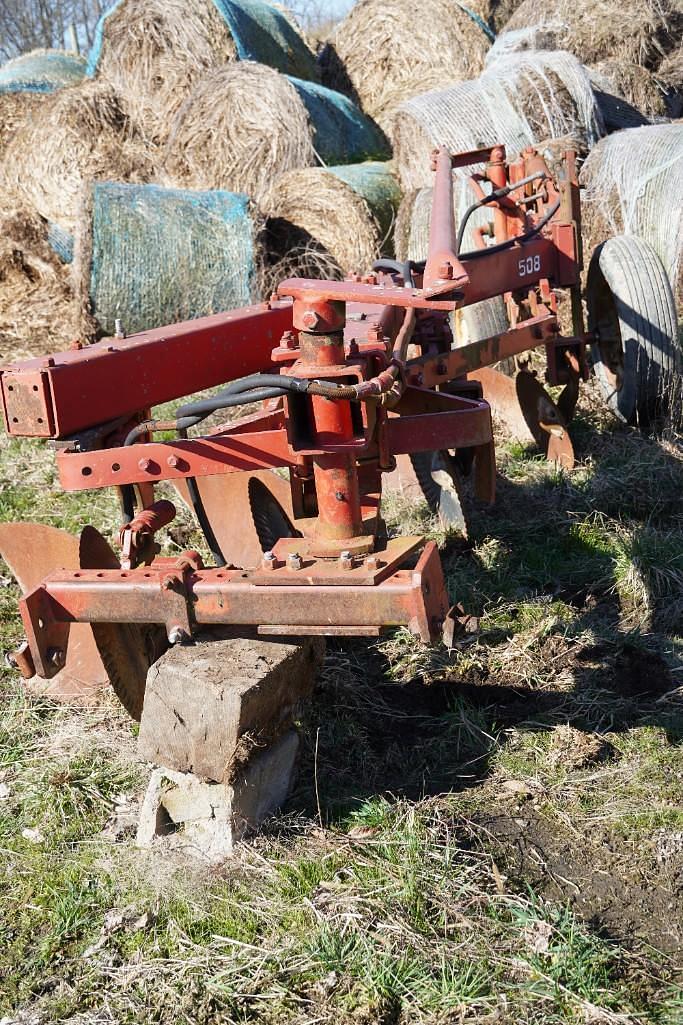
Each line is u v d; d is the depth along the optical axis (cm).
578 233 596
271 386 287
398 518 547
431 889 298
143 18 1091
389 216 963
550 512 548
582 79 916
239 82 989
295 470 348
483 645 436
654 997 264
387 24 1258
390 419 349
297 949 280
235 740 308
